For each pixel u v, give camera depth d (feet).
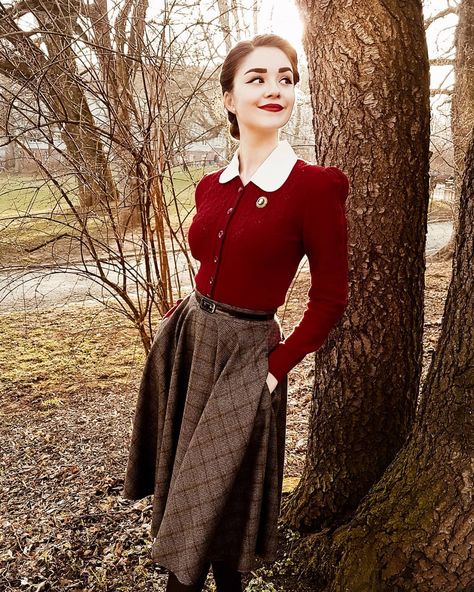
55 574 7.16
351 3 5.83
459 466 4.91
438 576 4.94
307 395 13.32
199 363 5.02
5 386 14.93
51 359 16.66
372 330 6.40
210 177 5.41
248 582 6.47
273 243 4.60
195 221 5.16
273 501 5.12
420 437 5.44
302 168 4.63
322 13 6.03
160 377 5.51
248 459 4.94
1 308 21.49
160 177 8.61
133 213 9.30
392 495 5.52
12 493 9.66
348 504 6.73
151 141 8.66
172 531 4.95
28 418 13.12
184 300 5.63
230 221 4.78
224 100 5.19
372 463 6.64
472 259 4.99
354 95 6.00
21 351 17.34
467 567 4.83
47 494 9.53
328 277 4.60
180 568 4.88
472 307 4.97
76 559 7.40
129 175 8.57
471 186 5.06
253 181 4.73
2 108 8.34
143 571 6.95
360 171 6.12
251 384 4.77
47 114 8.76
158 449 5.64
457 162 24.18
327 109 6.27
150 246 9.05
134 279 9.22
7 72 8.12
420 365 6.81
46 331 18.88
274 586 6.38
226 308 4.89
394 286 6.30
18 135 7.69
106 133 8.03
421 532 5.03
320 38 6.13
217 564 5.86
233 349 4.88
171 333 5.52
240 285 4.79
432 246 35.60
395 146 5.99
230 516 5.13
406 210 6.15
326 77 6.19
